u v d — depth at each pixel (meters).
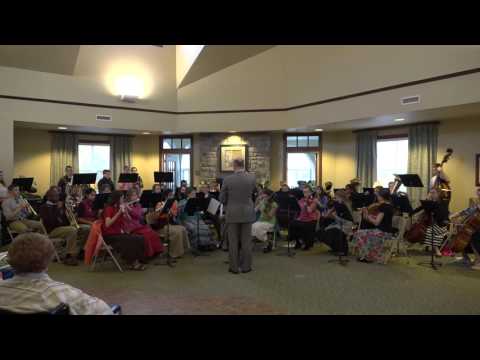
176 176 10.41
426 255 5.84
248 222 4.77
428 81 6.31
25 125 8.30
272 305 3.54
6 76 7.50
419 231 5.79
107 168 10.07
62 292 1.59
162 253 5.74
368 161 8.96
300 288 4.11
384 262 5.26
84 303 1.62
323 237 5.79
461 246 5.14
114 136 9.97
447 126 7.51
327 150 9.78
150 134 10.25
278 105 9.08
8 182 7.46
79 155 9.69
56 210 5.57
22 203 5.79
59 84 8.10
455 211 7.40
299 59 8.31
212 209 5.45
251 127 9.28
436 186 6.61
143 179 10.50
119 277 4.57
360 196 5.83
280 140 9.96
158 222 5.68
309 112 8.51
